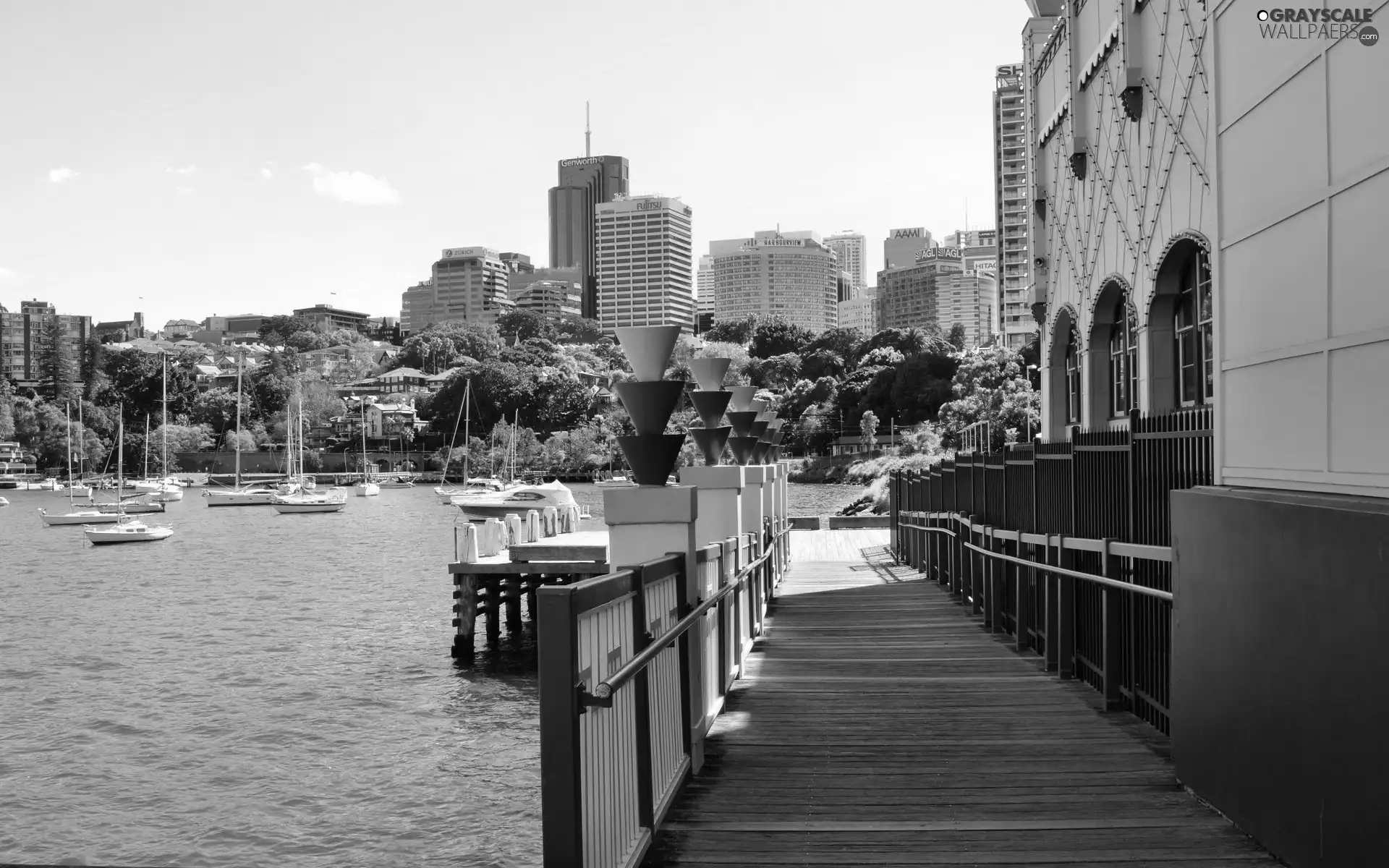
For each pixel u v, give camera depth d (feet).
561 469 408.87
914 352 411.95
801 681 28.14
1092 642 26.50
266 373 538.06
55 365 541.75
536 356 546.26
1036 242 53.78
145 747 48.80
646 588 15.20
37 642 83.15
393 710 54.80
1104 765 19.31
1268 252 16.01
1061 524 28.37
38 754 47.78
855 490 286.87
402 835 35.40
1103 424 44.73
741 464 44.16
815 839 15.48
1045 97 52.34
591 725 12.12
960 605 45.80
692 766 18.81
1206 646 16.55
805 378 459.32
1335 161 13.75
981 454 43.91
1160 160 35.53
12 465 429.79
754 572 35.76
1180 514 17.84
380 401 576.20
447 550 168.35
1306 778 13.14
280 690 61.21
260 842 35.42
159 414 481.05
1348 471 13.51
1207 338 33.30
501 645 73.36
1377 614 11.40
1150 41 36.35
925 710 24.27
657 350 18.86
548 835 10.95
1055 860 14.49
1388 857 11.22
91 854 34.86
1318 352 14.32
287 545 183.11
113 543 188.65
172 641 82.23
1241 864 14.24
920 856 14.70
